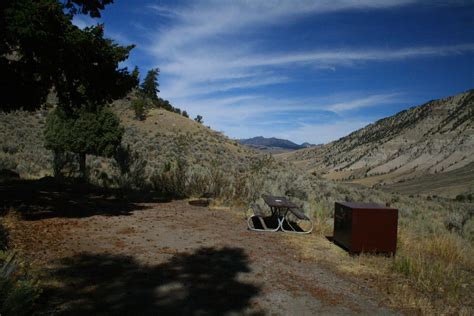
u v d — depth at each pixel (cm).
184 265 610
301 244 783
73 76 1004
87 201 1171
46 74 962
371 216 709
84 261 593
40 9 782
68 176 1742
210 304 466
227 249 718
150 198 1338
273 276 581
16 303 321
